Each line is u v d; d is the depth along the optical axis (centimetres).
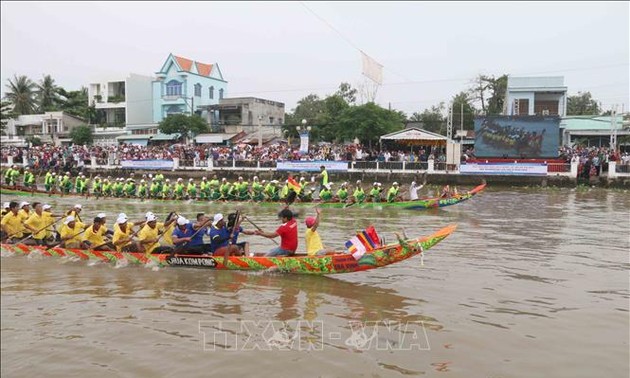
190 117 5353
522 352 696
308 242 1110
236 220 1173
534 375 631
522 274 1089
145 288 1025
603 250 1337
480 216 2030
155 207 2566
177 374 654
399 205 2309
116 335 781
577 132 4381
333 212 2211
